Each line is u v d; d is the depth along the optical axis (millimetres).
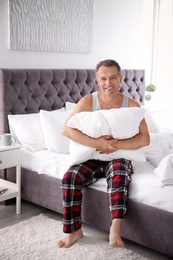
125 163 2541
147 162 2852
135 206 2395
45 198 2965
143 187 2387
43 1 3551
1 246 2438
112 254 2354
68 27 3822
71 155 2623
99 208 2588
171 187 2291
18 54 3486
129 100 2752
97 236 2619
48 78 3578
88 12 4004
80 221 2490
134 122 2551
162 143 3117
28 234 2611
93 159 2643
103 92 2688
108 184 2453
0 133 3373
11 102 3326
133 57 4758
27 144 3217
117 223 2281
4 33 3348
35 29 3525
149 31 5094
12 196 2953
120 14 4457
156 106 5160
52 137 3172
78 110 2736
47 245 2465
